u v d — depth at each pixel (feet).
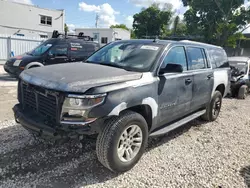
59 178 9.20
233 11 95.30
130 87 9.46
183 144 13.29
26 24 96.37
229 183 9.62
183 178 9.78
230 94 29.94
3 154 10.66
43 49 29.45
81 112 8.25
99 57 13.17
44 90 8.93
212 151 12.56
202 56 15.46
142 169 10.29
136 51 12.20
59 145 11.90
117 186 8.95
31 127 9.10
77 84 8.48
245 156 12.17
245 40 103.71
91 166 10.26
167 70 11.08
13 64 27.94
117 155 9.33
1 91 23.86
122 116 9.39
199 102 15.10
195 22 102.27
